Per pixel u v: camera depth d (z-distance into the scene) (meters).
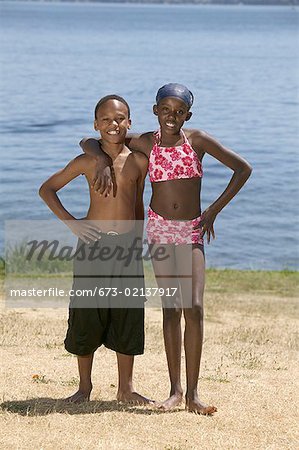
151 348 11.10
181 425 7.85
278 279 20.52
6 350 10.56
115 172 8.24
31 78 71.12
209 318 14.47
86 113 55.03
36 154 43.16
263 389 9.18
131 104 58.84
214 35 157.75
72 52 99.38
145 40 130.00
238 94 65.69
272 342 12.27
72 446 7.20
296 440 7.62
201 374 9.80
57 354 10.46
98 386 9.12
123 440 7.39
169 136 8.33
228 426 7.89
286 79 75.94
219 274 21.11
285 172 41.56
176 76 75.44
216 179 38.94
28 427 7.63
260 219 34.19
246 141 48.72
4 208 33.50
